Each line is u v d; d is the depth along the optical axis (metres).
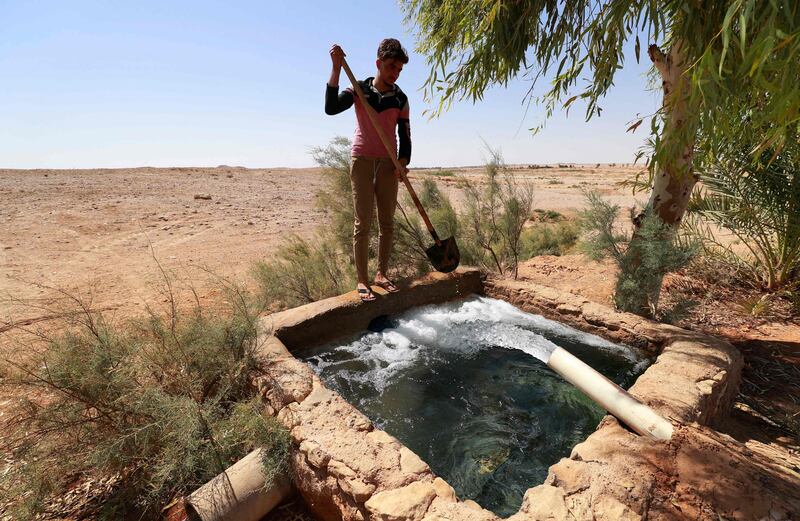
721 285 4.82
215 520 1.77
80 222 8.47
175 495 1.99
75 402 2.01
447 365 3.00
